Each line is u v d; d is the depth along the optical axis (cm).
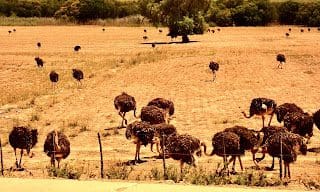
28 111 10219
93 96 11462
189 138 5969
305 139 7431
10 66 16675
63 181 5491
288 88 11662
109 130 8506
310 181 5609
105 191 5009
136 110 9888
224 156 5972
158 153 6981
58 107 10475
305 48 18925
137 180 5634
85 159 6894
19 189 5116
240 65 15188
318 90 11362
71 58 18575
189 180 5581
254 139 6194
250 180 5500
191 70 14538
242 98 10694
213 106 10019
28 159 7044
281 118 7831
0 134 8500
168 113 8338
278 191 5109
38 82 13812
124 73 14488
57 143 6244
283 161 6103
